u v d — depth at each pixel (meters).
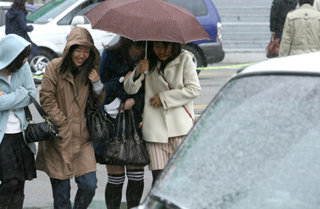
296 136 6.57
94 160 12.56
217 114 7.37
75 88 12.25
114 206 13.43
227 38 42.91
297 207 6.06
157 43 12.17
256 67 7.60
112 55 12.61
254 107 7.08
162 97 12.39
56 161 12.45
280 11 33.03
